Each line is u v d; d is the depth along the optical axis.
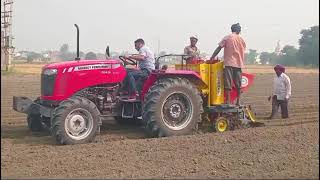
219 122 8.80
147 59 8.95
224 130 8.86
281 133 8.13
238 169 6.10
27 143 7.67
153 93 8.27
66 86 8.07
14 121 10.50
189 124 8.49
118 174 5.80
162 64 9.28
